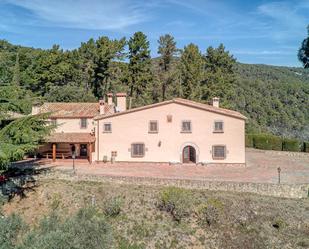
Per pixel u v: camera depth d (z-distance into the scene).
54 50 82.31
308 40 30.55
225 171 38.56
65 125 45.09
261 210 28.84
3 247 13.41
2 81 35.12
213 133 41.00
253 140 57.06
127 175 35.97
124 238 27.00
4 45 101.44
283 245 25.70
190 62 72.25
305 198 31.47
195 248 26.05
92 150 42.97
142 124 41.97
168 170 38.75
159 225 28.05
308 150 51.84
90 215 15.39
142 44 72.69
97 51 77.19
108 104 49.03
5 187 32.75
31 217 30.19
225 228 27.52
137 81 72.88
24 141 29.73
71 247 12.95
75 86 81.94
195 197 30.78
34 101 39.22
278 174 36.38
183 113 41.34
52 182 34.78
